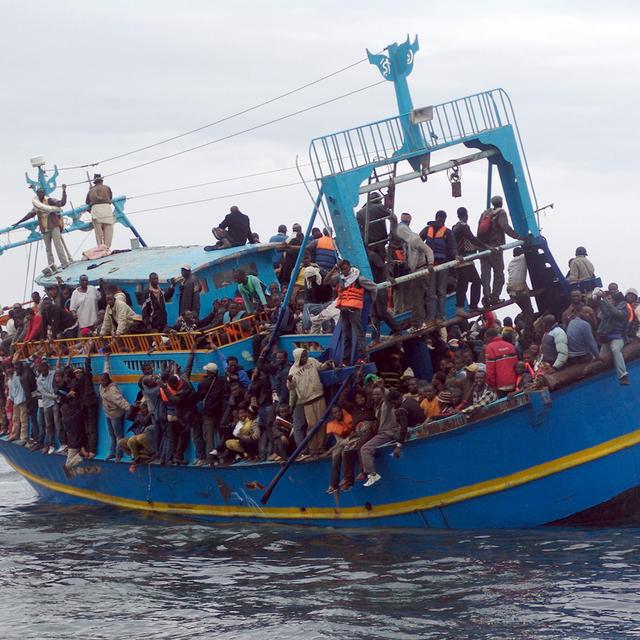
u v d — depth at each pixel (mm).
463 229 33031
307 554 29188
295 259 37188
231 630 23250
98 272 41219
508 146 33719
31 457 44188
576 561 25859
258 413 32938
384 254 32625
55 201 46594
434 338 33812
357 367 30344
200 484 35719
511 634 21719
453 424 28531
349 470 30234
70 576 28922
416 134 32656
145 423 36719
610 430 28469
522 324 33500
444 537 28906
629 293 29984
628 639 21094
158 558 30594
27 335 42906
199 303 36125
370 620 23094
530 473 28312
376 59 33781
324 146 31719
